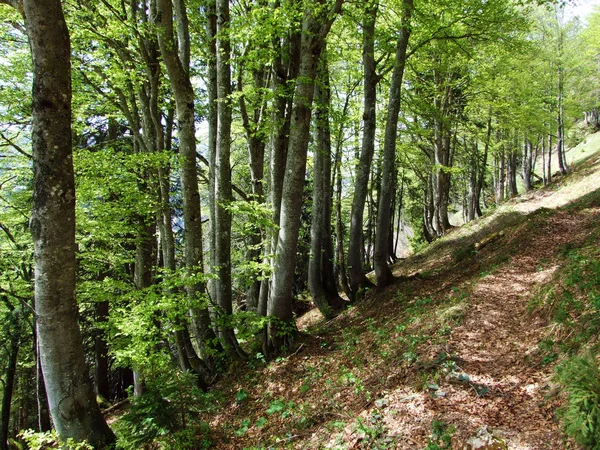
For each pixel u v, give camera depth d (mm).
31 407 18984
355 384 6645
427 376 5816
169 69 8695
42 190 5129
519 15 13641
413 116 17703
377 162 20641
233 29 8398
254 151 11969
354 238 13602
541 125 19969
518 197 25219
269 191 12766
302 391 7410
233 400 8250
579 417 3818
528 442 4090
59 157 5168
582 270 6898
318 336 10273
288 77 10570
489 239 13719
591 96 24906
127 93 11977
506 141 23953
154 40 9484
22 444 13594
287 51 10484
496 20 11312
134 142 13586
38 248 5191
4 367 15930
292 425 6277
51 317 5293
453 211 41406
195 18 11992
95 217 10734
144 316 7871
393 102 12023
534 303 7039
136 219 11766
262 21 8242
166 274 8727
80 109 11938
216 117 11281
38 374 13141
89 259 11805
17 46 11398
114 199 10766
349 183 26281
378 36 11719
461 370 5766
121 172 9812
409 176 30125
